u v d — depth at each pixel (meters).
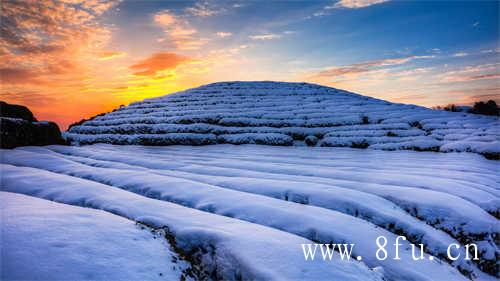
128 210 7.39
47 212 5.32
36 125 20.56
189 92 55.81
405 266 5.99
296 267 4.72
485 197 9.91
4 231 4.23
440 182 11.36
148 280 4.05
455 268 6.65
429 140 23.11
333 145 25.86
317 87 61.81
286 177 12.31
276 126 32.31
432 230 7.91
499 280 6.72
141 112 42.84
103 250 4.36
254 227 6.44
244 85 60.97
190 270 5.02
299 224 7.17
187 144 27.80
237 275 4.89
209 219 6.96
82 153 19.03
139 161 16.52
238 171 13.53
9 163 13.61
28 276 3.42
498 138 22.20
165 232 6.05
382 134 27.20
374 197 9.42
